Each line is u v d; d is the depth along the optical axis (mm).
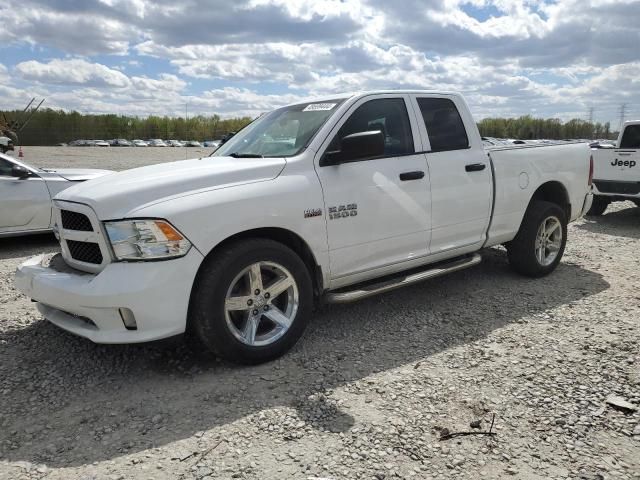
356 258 4273
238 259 3578
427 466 2627
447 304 5062
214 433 2945
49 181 8164
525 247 5684
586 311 4820
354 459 2684
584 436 2877
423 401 3254
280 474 2576
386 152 4520
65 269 3812
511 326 4480
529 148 5676
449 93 5129
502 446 2791
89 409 3232
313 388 3443
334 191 4078
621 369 3643
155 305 3334
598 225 9641
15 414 3184
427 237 4742
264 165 3875
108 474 2600
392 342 4184
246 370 3717
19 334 4422
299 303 3918
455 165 4883
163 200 3449
